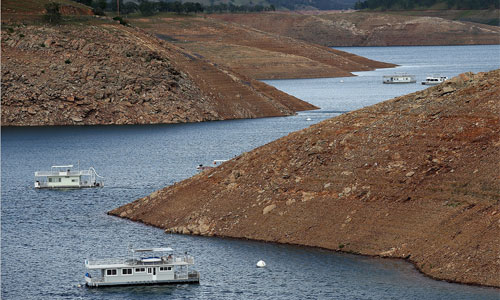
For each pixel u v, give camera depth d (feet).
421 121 555.28
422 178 505.25
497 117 527.40
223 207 556.10
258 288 438.40
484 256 430.61
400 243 473.67
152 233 547.90
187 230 542.98
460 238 448.65
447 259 441.27
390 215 492.13
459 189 483.51
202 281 451.94
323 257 477.77
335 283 437.99
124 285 456.04
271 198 544.62
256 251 495.00
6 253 513.86
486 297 404.36
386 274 443.73
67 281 463.01
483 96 553.23
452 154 515.09
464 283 424.46
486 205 461.78
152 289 448.65
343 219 505.66
